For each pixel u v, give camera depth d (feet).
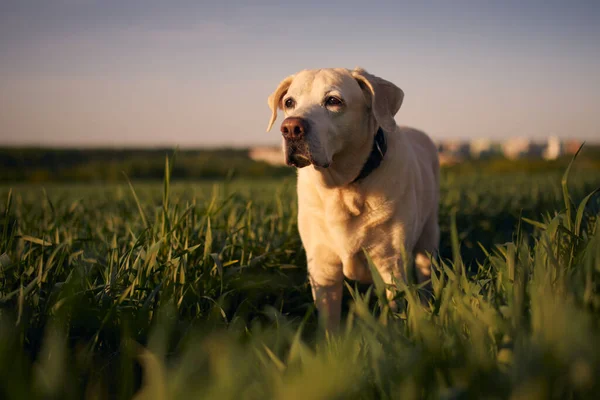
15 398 4.27
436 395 4.42
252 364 5.19
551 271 6.24
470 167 64.80
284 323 7.09
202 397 4.23
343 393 4.19
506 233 15.46
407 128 14.64
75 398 5.18
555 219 7.27
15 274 8.71
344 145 9.98
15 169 98.84
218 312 7.98
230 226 12.51
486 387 4.15
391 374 4.71
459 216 16.39
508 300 5.84
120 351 6.71
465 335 5.60
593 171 45.24
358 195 9.92
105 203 22.08
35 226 13.94
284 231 13.73
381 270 10.35
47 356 5.64
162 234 9.62
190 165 92.84
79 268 8.14
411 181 10.55
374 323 5.32
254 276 10.59
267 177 81.41
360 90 10.36
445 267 6.77
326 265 10.59
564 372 3.93
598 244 6.28
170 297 8.09
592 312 5.29
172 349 7.22
